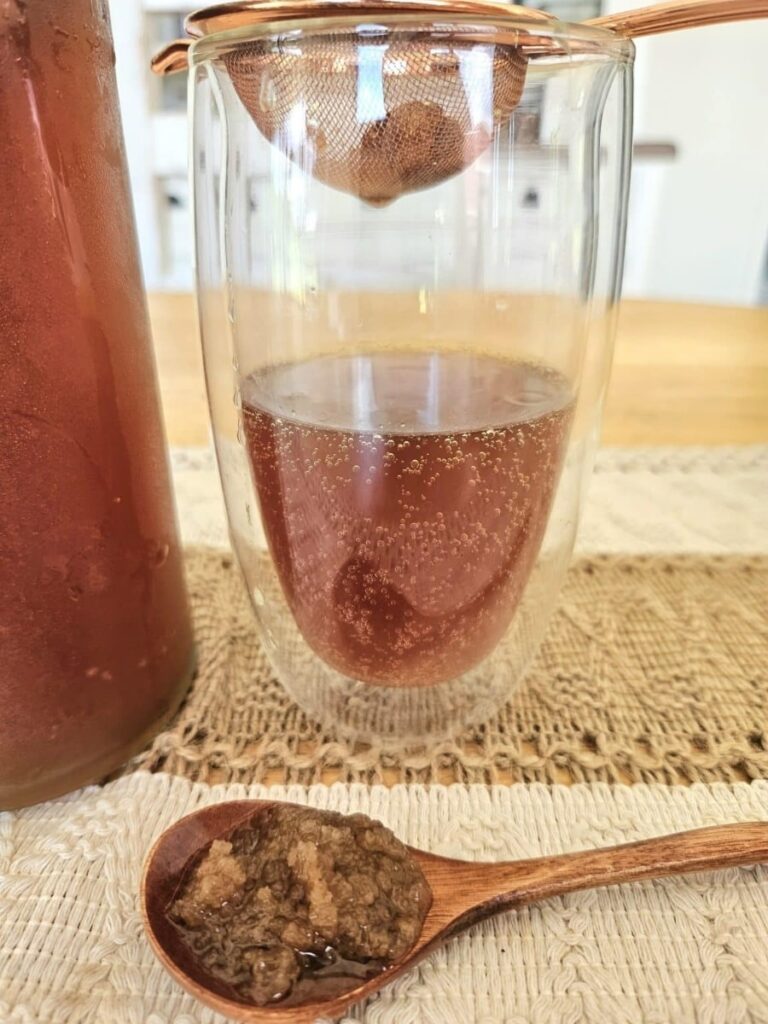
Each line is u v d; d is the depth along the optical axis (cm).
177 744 16
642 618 21
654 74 78
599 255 17
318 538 15
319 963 12
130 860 14
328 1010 11
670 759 16
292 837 12
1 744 14
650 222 83
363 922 12
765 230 82
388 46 13
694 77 78
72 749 15
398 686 17
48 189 12
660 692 18
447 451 14
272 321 16
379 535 15
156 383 16
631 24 15
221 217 16
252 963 11
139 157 75
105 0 14
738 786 15
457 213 17
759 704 18
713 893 13
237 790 15
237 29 13
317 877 12
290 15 14
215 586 22
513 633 18
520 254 17
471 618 16
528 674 19
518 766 16
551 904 13
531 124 15
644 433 32
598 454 30
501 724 17
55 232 13
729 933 12
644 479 29
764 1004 11
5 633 14
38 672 14
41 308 13
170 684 17
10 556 13
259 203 15
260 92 14
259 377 16
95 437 14
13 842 14
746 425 33
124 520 15
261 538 18
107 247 14
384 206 17
